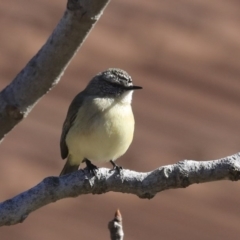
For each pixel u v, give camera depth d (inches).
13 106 245.3
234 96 623.8
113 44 653.9
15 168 519.2
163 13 705.0
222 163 265.9
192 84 626.5
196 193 530.0
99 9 227.1
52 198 278.4
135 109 584.4
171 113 589.3
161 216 502.6
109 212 501.0
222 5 739.4
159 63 641.6
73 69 616.1
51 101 580.7
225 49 677.3
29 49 632.4
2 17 658.2
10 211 272.1
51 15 677.9
